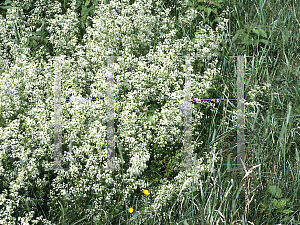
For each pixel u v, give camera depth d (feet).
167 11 11.67
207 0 12.32
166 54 10.61
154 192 8.96
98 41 10.91
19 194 8.57
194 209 8.69
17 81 9.48
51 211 8.34
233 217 8.37
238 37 12.50
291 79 11.73
